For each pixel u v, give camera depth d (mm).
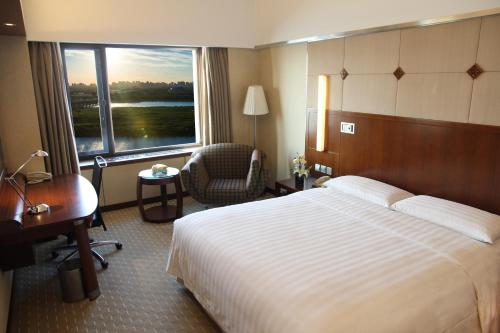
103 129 4398
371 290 1739
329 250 2162
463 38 2566
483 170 2568
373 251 2146
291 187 3936
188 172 4031
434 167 2887
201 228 2527
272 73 4770
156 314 2502
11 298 2652
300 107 4340
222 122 4871
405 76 2998
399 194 2975
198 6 4379
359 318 1567
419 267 1952
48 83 3625
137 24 4027
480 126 2547
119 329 2354
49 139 3738
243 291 1881
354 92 3482
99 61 4199
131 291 2777
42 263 3234
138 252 3398
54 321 2434
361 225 2557
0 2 2164
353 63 3445
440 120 2797
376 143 3338
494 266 2062
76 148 4051
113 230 3873
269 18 4566
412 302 1698
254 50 5000
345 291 1729
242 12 4734
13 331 2342
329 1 3639
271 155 5027
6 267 2350
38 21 3477
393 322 1589
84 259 2592
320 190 3367
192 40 4422
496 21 2375
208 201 4133
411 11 2879
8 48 3236
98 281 2908
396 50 3039
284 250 2162
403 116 3068
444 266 1971
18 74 3311
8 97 3303
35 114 3432
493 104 2455
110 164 4250
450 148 2758
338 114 3697
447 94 2721
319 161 4039
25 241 2334
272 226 2535
